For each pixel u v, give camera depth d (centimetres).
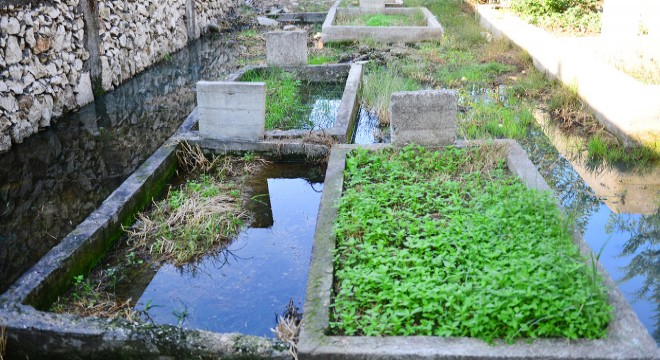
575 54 838
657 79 720
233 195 573
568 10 1209
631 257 466
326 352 320
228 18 1473
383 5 1426
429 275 375
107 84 905
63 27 784
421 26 1208
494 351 312
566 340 317
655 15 842
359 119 788
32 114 723
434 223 437
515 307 328
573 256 377
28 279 397
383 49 1108
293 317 394
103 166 647
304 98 871
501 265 372
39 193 586
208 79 979
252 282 447
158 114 816
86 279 448
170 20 1163
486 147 583
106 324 354
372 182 536
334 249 416
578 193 565
